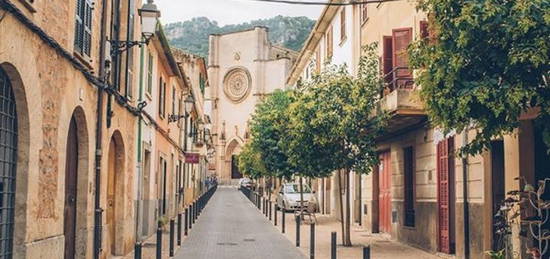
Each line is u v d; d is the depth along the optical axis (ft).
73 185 40.68
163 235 71.97
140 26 59.62
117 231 53.26
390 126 62.13
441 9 27.61
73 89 36.52
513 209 37.93
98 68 43.14
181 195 110.11
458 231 48.62
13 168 28.84
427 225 57.72
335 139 59.72
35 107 29.50
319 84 60.75
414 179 61.93
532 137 38.50
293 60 281.74
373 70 60.34
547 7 24.93
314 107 59.06
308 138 60.70
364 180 83.51
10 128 28.27
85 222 41.22
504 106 25.18
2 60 25.00
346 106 58.13
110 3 46.65
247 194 184.65
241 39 287.89
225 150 286.46
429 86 27.96
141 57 61.57
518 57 24.53
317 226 89.40
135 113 57.67
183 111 109.60
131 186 56.90
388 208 72.49
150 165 68.69
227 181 285.84
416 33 58.18
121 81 52.39
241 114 286.05
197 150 157.07
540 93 25.93
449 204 53.11
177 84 98.02
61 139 34.37
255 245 63.57
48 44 31.04
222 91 288.51
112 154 53.21
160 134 77.82
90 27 40.32
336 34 104.83
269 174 113.39
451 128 28.45
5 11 24.77
